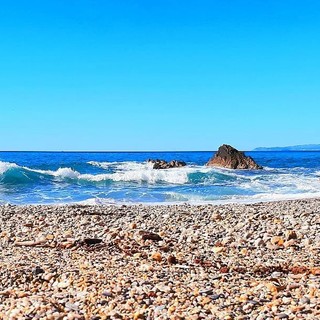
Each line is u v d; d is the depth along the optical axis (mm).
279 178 44844
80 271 9109
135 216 17109
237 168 60719
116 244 11797
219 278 8578
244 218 15938
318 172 56125
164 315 6586
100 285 8133
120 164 60188
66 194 29922
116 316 6582
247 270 9219
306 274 8719
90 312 6836
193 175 41719
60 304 7227
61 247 11688
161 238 12625
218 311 6680
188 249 11336
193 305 7023
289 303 6918
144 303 7137
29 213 17875
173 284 8148
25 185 35125
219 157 62406
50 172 38562
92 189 33594
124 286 8047
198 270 9234
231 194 30922
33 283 8555
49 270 9148
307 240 11672
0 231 14195
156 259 10125
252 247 11422
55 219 16188
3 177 35938
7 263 9867
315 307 6625
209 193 31469
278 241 11703
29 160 80812
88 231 13828
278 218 15781
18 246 11992
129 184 38250
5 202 25500
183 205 21797
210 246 11766
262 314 6430
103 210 19094
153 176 40781
